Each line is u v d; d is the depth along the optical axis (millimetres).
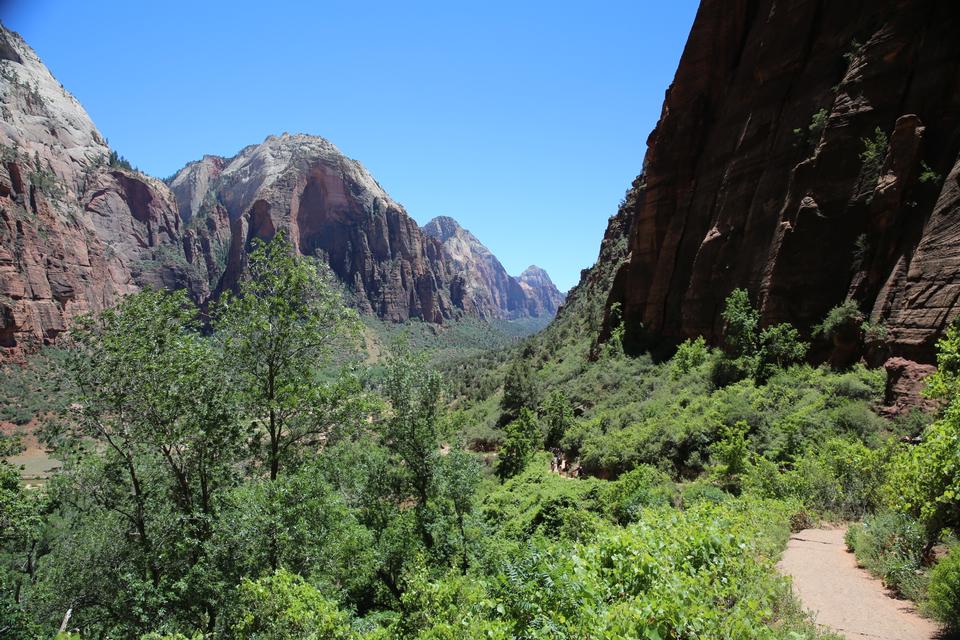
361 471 23625
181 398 15352
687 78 45062
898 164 24000
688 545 7637
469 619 9336
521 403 54062
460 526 23812
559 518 24984
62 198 169000
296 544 15484
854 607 8227
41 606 16344
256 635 11266
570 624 6164
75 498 16953
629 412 34625
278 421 17641
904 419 18297
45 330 113062
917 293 20906
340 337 18859
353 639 11422
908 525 9625
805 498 15328
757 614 6023
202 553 15070
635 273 47344
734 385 28312
